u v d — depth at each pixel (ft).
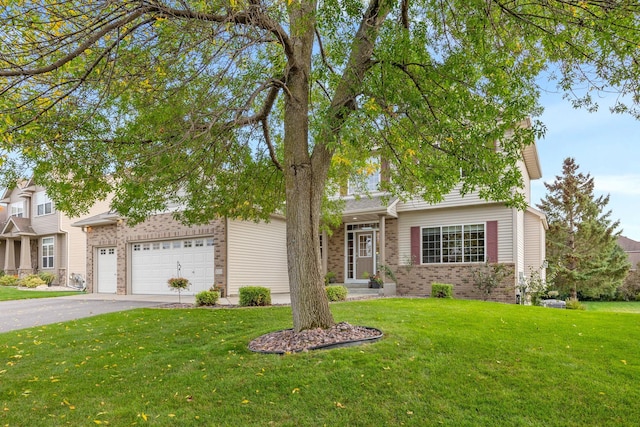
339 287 44.37
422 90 21.16
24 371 20.88
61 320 35.78
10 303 51.90
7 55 16.24
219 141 25.91
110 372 20.27
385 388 16.55
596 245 97.55
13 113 16.53
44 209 90.43
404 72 21.02
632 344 22.50
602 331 25.75
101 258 69.15
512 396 15.93
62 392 17.83
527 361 19.53
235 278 52.60
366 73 21.24
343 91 22.80
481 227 51.67
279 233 62.18
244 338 24.82
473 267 51.42
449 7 20.65
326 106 27.43
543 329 26.05
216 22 19.62
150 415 15.21
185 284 46.85
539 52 23.02
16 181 22.68
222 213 31.78
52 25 17.35
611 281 95.50
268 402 15.78
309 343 21.33
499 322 28.02
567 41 19.54
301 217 23.32
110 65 19.53
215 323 30.76
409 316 30.04
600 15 18.80
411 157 23.56
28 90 18.34
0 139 15.66
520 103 18.83
